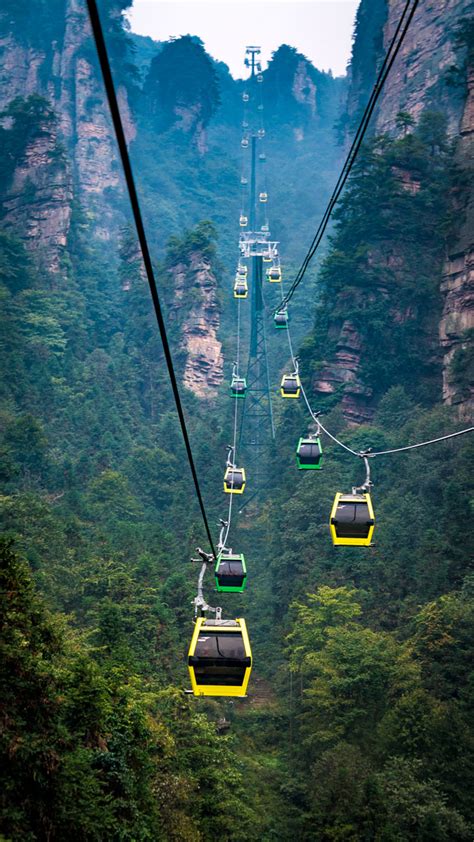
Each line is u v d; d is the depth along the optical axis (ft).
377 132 613.93
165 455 362.74
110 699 114.93
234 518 329.72
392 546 249.75
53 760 83.46
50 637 103.24
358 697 185.06
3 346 372.79
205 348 470.39
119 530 275.18
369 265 363.35
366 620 225.56
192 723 162.09
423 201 366.84
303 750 192.44
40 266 472.03
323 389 358.43
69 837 82.38
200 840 124.67
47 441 316.19
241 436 403.75
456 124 528.63
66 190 494.18
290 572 281.33
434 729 157.17
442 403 318.65
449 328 324.60
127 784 102.42
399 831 141.38
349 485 298.15
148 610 211.20
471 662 183.01
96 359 432.66
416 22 607.78
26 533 227.61
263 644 256.11
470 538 226.38
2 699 83.71
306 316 533.14
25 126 502.38
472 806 146.92
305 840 152.56
